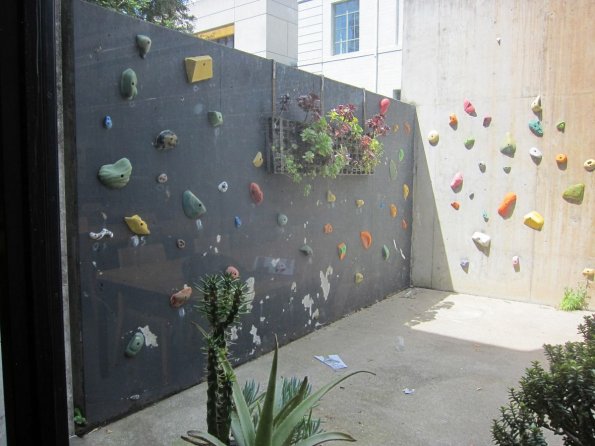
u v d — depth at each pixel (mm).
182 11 9930
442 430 2674
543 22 5008
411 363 3641
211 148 3178
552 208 5133
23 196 1011
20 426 1039
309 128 3826
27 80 996
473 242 5617
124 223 2672
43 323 1045
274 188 3758
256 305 3652
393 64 10180
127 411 2771
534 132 5156
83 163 2457
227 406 1699
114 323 2666
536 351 3906
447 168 5723
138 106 2695
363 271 5059
